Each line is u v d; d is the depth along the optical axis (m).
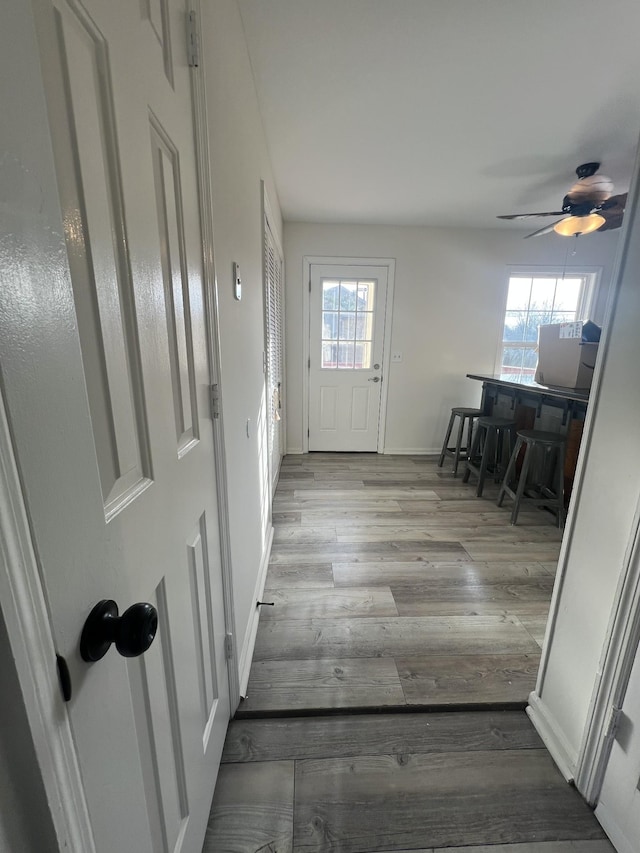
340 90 1.81
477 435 3.73
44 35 0.36
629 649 0.91
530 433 2.65
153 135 0.62
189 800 0.80
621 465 0.94
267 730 1.23
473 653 1.54
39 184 0.30
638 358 0.88
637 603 0.88
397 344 4.11
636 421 0.89
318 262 3.88
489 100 1.89
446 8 1.37
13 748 0.29
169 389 0.68
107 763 0.41
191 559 0.81
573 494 1.11
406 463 4.00
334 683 1.39
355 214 3.54
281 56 1.60
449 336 4.12
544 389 2.65
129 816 0.46
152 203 0.61
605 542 0.99
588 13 1.38
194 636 0.84
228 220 1.17
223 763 1.12
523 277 4.07
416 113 2.00
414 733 1.23
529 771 1.12
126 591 0.46
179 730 0.74
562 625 1.16
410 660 1.50
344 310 4.02
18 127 0.28
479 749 1.18
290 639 1.60
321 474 3.65
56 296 0.32
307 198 3.16
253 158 1.71
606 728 0.97
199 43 0.83
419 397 4.24
